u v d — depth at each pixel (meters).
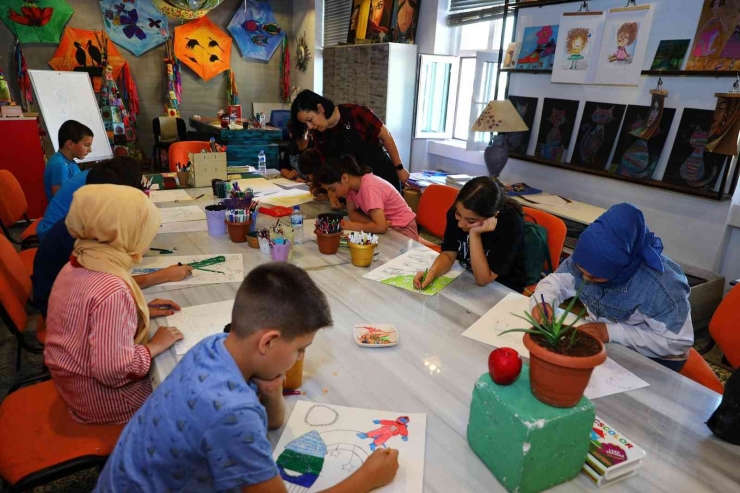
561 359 0.78
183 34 6.69
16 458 1.16
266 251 1.92
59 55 6.03
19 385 1.44
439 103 4.94
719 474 0.91
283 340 0.80
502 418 0.85
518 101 3.80
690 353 1.67
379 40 5.40
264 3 7.14
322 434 0.96
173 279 1.65
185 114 7.07
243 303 0.78
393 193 2.37
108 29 6.23
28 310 2.84
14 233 4.09
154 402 0.80
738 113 2.50
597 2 3.14
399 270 1.82
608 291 1.44
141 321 1.25
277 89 7.60
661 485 0.88
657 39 2.85
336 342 1.29
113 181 1.78
